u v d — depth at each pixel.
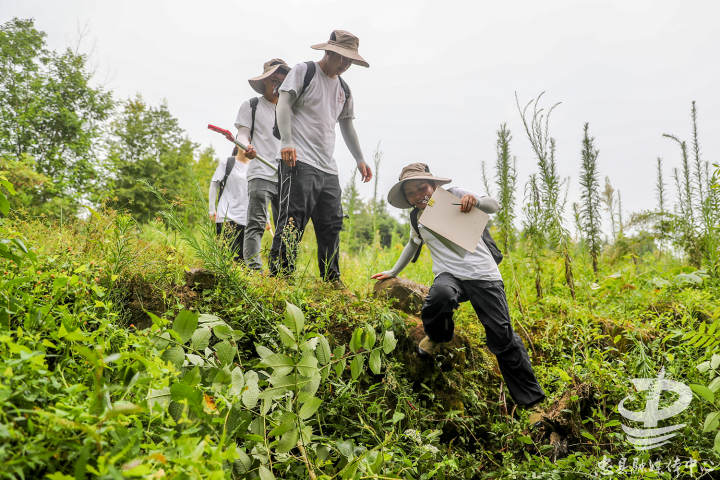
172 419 1.39
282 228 3.47
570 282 4.44
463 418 3.05
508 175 4.62
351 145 4.13
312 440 1.98
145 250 2.77
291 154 3.36
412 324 3.30
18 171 6.82
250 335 2.66
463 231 3.06
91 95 18.47
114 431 1.14
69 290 2.02
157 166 21.67
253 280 2.96
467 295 3.10
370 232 6.25
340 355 2.08
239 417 1.66
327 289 3.45
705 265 4.53
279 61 4.41
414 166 3.44
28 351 1.19
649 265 5.66
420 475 2.26
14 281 1.63
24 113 16.16
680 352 3.02
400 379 2.95
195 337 1.80
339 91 3.80
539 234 4.54
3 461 0.99
